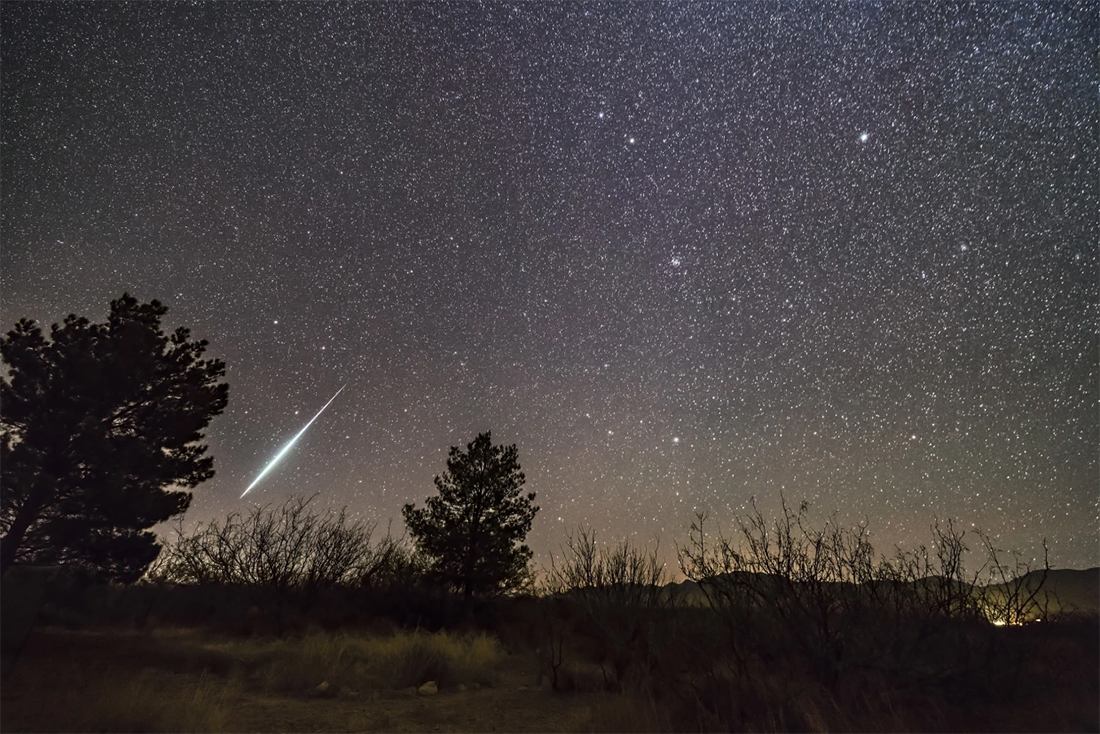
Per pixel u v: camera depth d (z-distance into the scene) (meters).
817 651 7.38
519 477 22.73
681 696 7.36
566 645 13.30
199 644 12.98
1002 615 7.44
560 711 8.41
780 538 8.06
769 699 6.81
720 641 8.41
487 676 10.90
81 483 12.30
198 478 14.78
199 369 15.52
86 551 12.66
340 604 18.31
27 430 12.14
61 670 9.09
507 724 7.69
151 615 15.54
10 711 7.05
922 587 7.62
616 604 10.65
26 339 13.72
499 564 20.94
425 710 8.38
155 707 7.12
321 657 10.67
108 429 13.49
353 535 20.27
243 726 7.23
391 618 18.27
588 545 12.14
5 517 12.04
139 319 15.78
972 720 6.60
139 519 12.88
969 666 7.14
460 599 20.09
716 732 6.53
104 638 12.00
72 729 6.58
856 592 7.69
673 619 9.40
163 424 14.15
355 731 7.26
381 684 9.83
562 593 12.26
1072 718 6.60
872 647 7.25
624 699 7.49
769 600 7.83
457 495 22.20
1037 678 7.15
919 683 7.10
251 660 11.33
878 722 6.42
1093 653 7.54
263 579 18.47
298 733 7.10
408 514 22.23
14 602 10.45
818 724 6.24
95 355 13.55
